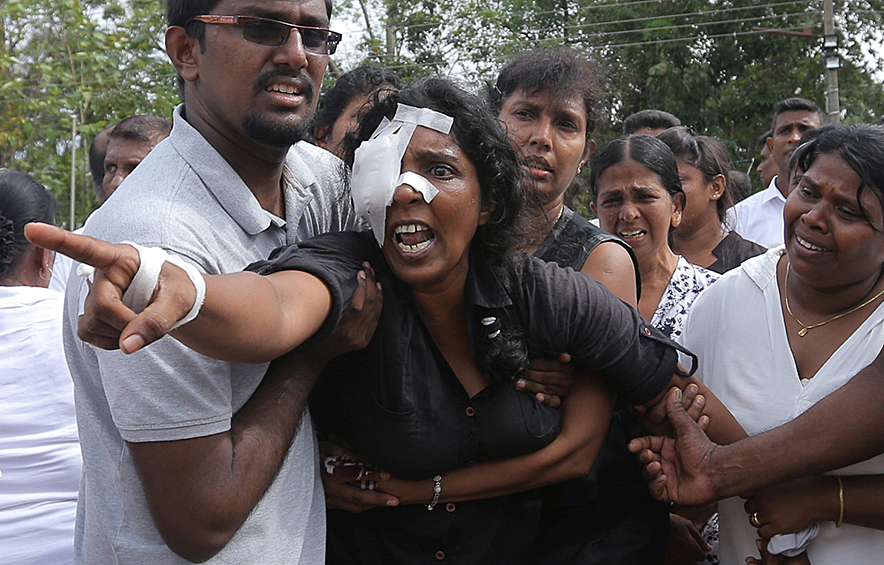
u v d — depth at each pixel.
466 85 2.37
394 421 2.32
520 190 2.38
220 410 2.03
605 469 2.78
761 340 2.74
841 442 2.45
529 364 2.47
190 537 2.01
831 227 2.51
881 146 2.48
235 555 2.11
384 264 2.36
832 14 15.48
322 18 2.38
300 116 2.37
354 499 2.44
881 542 2.56
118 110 14.48
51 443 3.21
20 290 3.29
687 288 3.85
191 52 2.38
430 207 2.21
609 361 2.47
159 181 2.21
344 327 2.21
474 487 2.43
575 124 3.08
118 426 2.00
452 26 15.88
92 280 1.49
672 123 5.82
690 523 3.14
